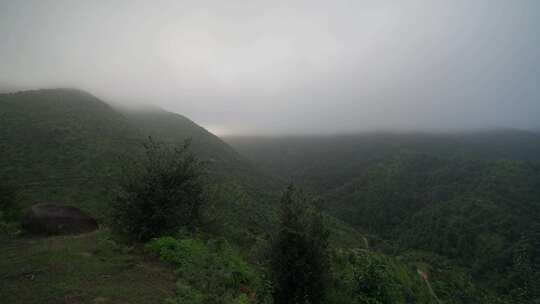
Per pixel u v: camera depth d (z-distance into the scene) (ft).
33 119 135.64
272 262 28.71
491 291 191.11
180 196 37.65
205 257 31.73
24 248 32.27
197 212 46.14
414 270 168.14
